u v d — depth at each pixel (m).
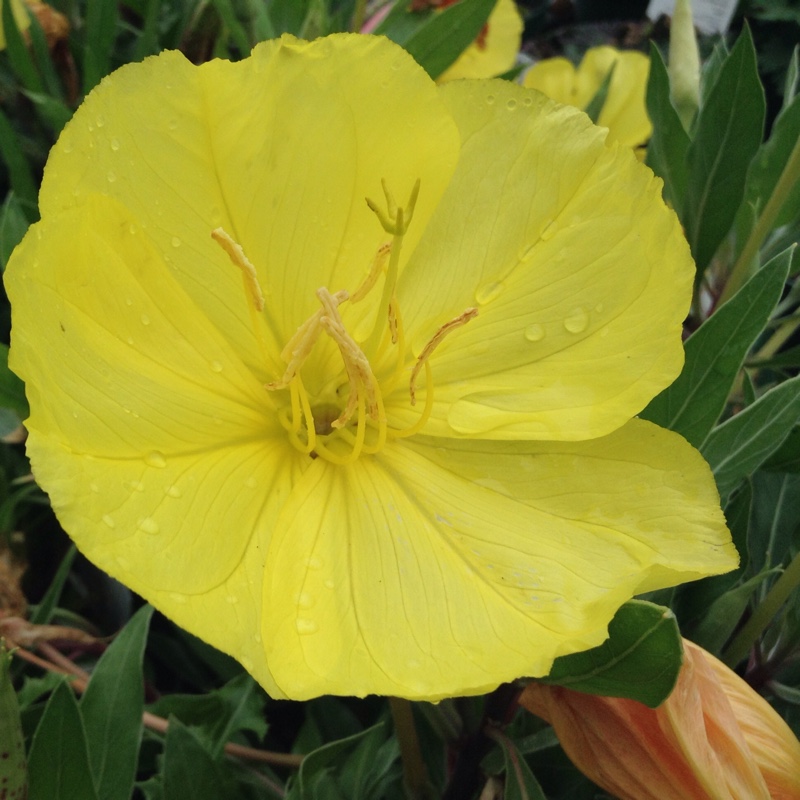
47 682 0.18
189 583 0.13
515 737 0.18
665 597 0.17
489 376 0.15
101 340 0.13
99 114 0.14
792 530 0.19
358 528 0.14
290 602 0.13
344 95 0.14
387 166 0.15
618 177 0.15
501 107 0.15
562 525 0.14
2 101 0.25
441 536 0.14
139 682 0.16
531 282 0.15
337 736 0.20
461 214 0.16
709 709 0.14
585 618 0.13
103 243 0.13
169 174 0.14
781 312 0.22
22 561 0.20
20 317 0.12
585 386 0.15
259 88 0.14
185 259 0.14
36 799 0.14
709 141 0.19
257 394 0.15
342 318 0.16
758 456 0.16
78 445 0.12
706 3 0.30
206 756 0.16
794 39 0.44
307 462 0.15
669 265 0.14
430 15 0.24
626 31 0.48
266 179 0.15
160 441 0.13
